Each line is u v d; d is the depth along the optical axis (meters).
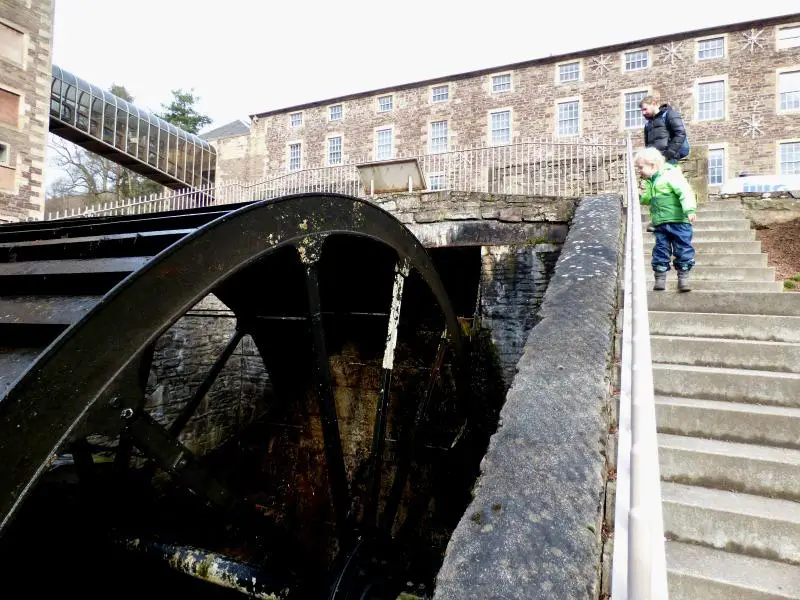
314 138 27.09
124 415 2.08
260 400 8.05
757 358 2.85
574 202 5.34
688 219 3.57
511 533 1.43
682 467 2.23
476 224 5.85
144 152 18.97
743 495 2.07
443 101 24.09
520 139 22.30
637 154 3.85
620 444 1.41
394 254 4.35
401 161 7.03
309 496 7.05
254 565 3.33
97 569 3.94
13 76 11.49
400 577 4.25
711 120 19.77
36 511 3.91
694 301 3.61
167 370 6.98
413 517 5.63
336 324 5.93
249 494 7.25
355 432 6.94
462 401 5.79
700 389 2.74
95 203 27.50
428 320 6.24
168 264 2.23
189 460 2.50
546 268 5.47
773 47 19.11
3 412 1.63
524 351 2.47
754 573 1.73
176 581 4.71
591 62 21.45
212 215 2.87
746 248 4.70
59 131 16.11
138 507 4.47
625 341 1.93
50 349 1.77
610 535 1.58
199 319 7.54
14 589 3.84
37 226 4.09
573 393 2.06
